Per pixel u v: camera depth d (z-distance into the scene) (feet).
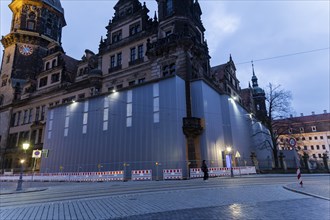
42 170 106.01
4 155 151.43
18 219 21.30
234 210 22.31
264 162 126.62
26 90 159.12
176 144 75.61
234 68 170.71
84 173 84.43
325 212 20.79
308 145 280.51
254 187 42.11
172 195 33.78
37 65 176.65
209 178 71.26
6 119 160.15
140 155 80.53
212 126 89.86
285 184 46.96
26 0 182.50
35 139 138.21
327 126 277.44
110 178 77.97
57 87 138.31
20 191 48.47
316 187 39.47
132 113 87.10
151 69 101.30
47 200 33.65
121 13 124.16
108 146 88.79
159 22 104.83
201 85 88.43
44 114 140.46
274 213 20.67
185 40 93.20
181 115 80.84
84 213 23.13
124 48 116.16
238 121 110.52
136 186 50.70
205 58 117.91
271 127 123.65
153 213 21.86
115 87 112.98
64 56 155.02
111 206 26.43
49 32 189.57
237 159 97.96
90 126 96.99
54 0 200.13
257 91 211.82
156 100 83.66
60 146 104.27
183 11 102.63
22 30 177.78
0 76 179.83
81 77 129.59
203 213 21.24
